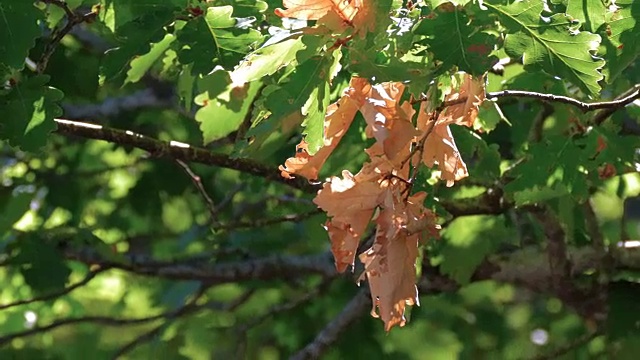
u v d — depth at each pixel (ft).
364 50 8.17
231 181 21.35
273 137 13.00
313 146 8.48
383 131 8.26
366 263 8.60
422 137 8.59
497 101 13.44
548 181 12.48
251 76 8.41
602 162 12.40
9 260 17.72
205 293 21.54
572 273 16.48
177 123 20.10
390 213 8.32
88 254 18.45
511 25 8.31
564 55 8.38
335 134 8.75
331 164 14.30
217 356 23.07
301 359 17.80
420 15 8.60
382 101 8.34
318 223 19.38
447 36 8.20
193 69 9.04
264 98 8.84
